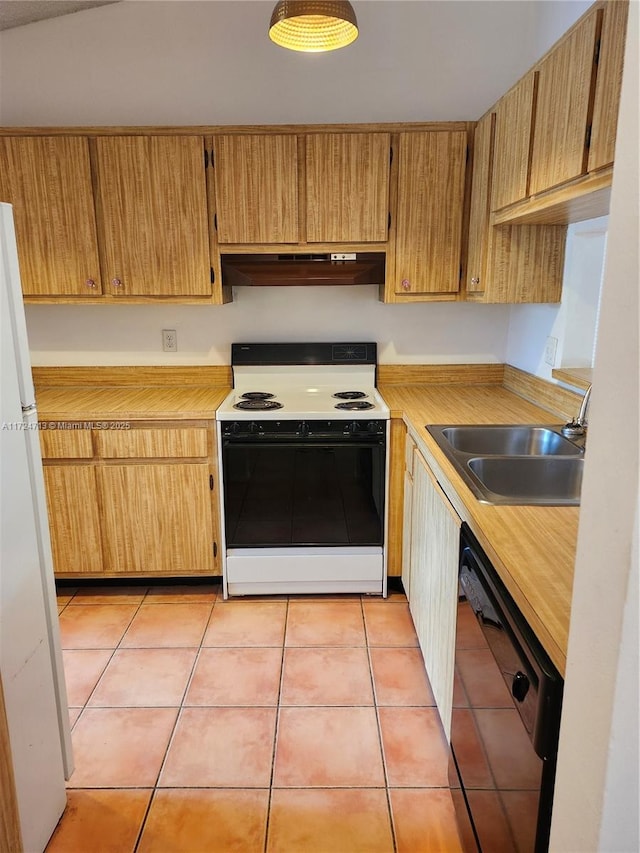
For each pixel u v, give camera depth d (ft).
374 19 8.84
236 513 8.68
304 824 5.20
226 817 5.27
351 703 6.68
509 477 6.22
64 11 8.71
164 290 8.84
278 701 6.71
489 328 10.05
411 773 5.73
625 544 2.08
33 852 4.73
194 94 9.14
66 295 8.89
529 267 8.00
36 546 4.76
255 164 8.40
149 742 6.12
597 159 4.78
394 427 8.46
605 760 2.25
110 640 7.88
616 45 4.43
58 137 8.34
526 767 3.27
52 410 8.39
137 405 8.69
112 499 8.66
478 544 4.62
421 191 8.52
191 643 7.80
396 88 9.10
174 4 8.84
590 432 2.33
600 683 2.26
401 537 8.81
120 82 9.10
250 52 8.99
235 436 8.37
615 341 2.11
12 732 4.39
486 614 4.12
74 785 5.61
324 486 8.59
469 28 8.87
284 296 9.90
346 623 8.26
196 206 8.54
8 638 4.33
